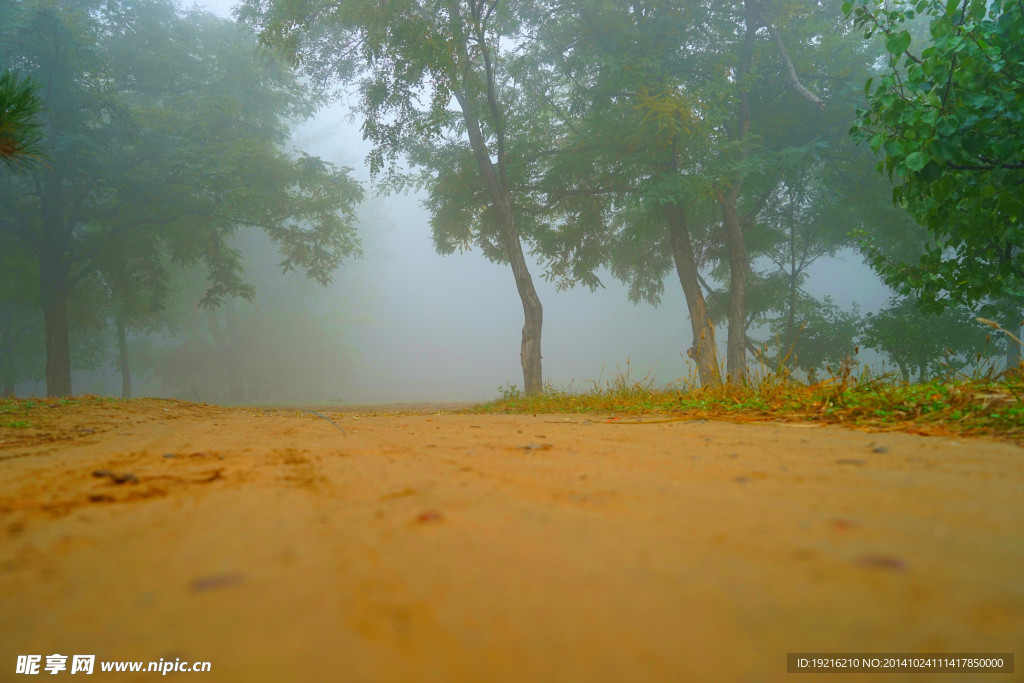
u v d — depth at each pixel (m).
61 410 7.84
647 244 23.05
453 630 0.79
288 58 17.14
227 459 2.74
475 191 19.05
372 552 1.12
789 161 17.23
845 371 5.22
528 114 18.97
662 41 17.11
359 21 16.16
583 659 0.70
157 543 1.24
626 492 1.69
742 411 5.27
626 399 9.13
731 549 1.11
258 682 0.66
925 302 8.31
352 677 0.67
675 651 0.72
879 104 6.48
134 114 22.31
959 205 7.70
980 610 0.82
